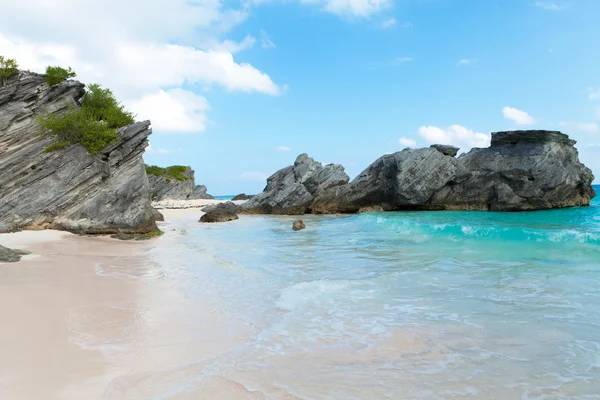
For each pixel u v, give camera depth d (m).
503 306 9.18
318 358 6.36
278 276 12.91
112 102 31.92
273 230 29.91
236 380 5.49
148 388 5.17
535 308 8.97
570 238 18.16
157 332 7.45
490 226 24.55
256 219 42.25
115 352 6.37
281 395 5.08
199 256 16.94
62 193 24.75
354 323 8.14
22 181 24.84
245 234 27.12
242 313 8.82
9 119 25.73
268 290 10.98
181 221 40.56
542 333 7.44
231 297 10.21
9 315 8.12
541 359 6.31
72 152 25.95
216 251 18.69
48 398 4.75
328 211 48.81
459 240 20.34
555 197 43.22
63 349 6.41
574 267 13.18
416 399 5.07
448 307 9.20
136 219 25.62
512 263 14.20
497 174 43.50
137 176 27.64
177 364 6.00
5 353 6.18
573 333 7.40
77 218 24.69
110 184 26.52
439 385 5.45
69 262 14.87
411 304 9.49
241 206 51.34
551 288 10.64
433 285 11.32
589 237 17.39
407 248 18.42
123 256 16.94
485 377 5.70
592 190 48.22
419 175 44.25
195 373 5.70
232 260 15.84
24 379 5.28
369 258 16.11
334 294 10.50
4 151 25.25
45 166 25.52
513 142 45.47
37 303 9.09
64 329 7.39
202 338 7.21
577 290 10.38
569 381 5.57
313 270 13.87
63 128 26.27
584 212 38.41
